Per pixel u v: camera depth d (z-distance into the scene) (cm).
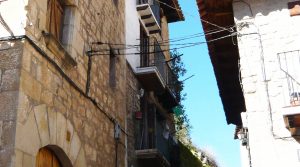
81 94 675
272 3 723
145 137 1048
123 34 994
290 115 599
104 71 809
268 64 679
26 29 517
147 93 1170
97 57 777
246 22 713
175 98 1345
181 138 1686
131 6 1151
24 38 509
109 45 863
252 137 634
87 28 743
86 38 732
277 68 672
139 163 995
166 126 1236
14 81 489
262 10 720
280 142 623
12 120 470
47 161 572
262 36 701
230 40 823
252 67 680
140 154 986
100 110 757
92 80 734
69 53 646
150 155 987
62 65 614
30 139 496
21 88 489
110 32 888
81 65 692
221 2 739
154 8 1285
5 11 525
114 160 805
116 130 826
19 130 473
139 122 1041
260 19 714
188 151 1507
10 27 516
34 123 510
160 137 1117
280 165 611
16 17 521
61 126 586
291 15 708
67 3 677
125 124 904
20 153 469
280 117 638
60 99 592
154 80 1117
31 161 493
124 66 964
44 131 534
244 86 671
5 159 454
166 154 1149
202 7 773
